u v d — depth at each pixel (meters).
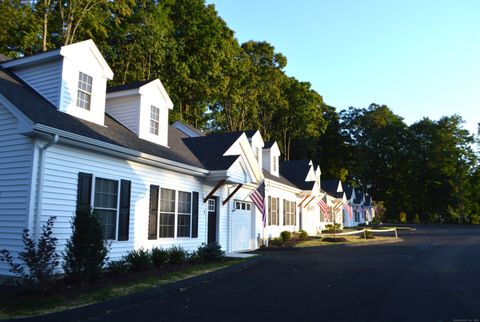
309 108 54.53
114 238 10.90
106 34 27.33
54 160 9.35
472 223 59.78
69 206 9.65
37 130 8.66
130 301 7.88
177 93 35.31
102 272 9.53
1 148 9.45
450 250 19.30
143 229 12.06
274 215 24.05
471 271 12.05
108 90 14.28
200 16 35.94
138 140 13.24
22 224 8.83
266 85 49.22
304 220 30.47
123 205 11.26
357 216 58.84
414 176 66.88
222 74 39.50
